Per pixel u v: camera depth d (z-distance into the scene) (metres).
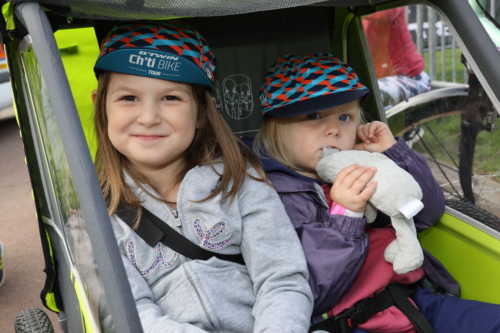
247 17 1.35
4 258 2.23
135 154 0.97
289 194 1.17
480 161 2.05
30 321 1.25
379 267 1.11
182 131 0.98
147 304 0.93
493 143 2.03
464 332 1.05
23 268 2.14
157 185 1.07
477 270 1.17
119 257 0.62
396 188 1.03
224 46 1.37
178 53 0.94
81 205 0.64
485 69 0.97
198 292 0.97
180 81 0.95
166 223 1.01
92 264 0.70
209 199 1.02
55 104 0.67
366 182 1.04
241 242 1.04
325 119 1.18
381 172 1.05
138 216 1.00
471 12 1.00
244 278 1.04
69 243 0.90
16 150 3.94
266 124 1.28
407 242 1.04
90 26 1.17
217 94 1.38
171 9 0.88
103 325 0.71
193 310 0.95
